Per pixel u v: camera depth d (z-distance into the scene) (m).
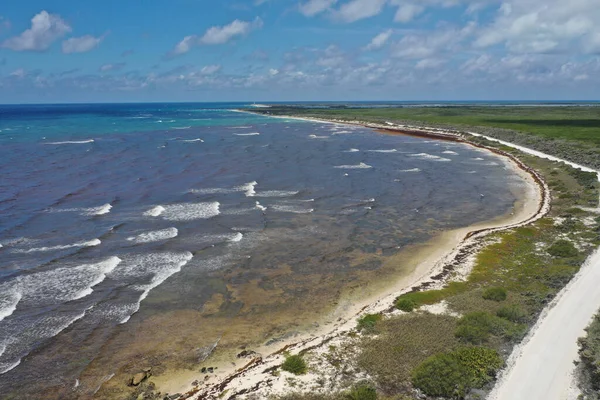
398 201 50.53
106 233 37.50
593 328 21.05
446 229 40.84
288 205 47.84
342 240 37.72
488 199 51.38
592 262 28.95
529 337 20.78
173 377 19.83
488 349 19.92
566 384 17.53
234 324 24.45
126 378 19.70
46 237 36.16
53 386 19.16
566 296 24.53
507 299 24.98
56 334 22.94
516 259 31.41
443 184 59.16
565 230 36.97
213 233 38.44
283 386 18.22
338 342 21.52
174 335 23.25
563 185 54.94
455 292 26.55
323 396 17.38
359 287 29.08
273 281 29.84
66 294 27.00
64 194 49.53
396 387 17.97
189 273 30.62
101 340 22.61
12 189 51.00
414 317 23.50
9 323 23.75
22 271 29.81
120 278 29.44
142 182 56.56
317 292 28.36
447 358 18.78
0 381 19.41
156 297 27.17
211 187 54.94
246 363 20.84
